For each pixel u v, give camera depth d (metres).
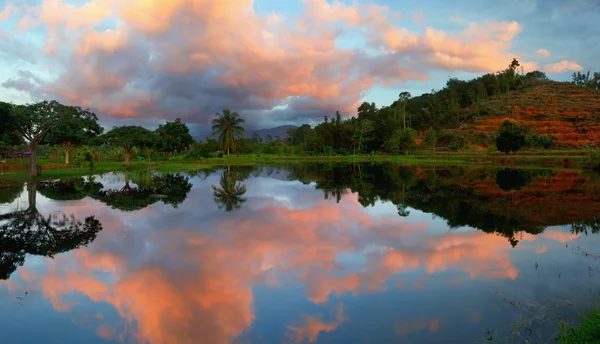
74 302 6.26
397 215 13.40
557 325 5.17
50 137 32.69
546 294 6.24
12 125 27.09
